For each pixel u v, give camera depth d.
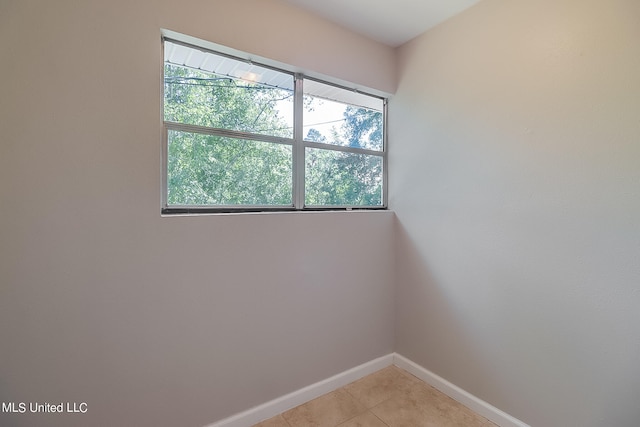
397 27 2.05
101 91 1.27
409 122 2.22
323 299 1.97
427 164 2.09
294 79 1.93
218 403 1.59
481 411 1.76
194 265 1.50
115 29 1.30
